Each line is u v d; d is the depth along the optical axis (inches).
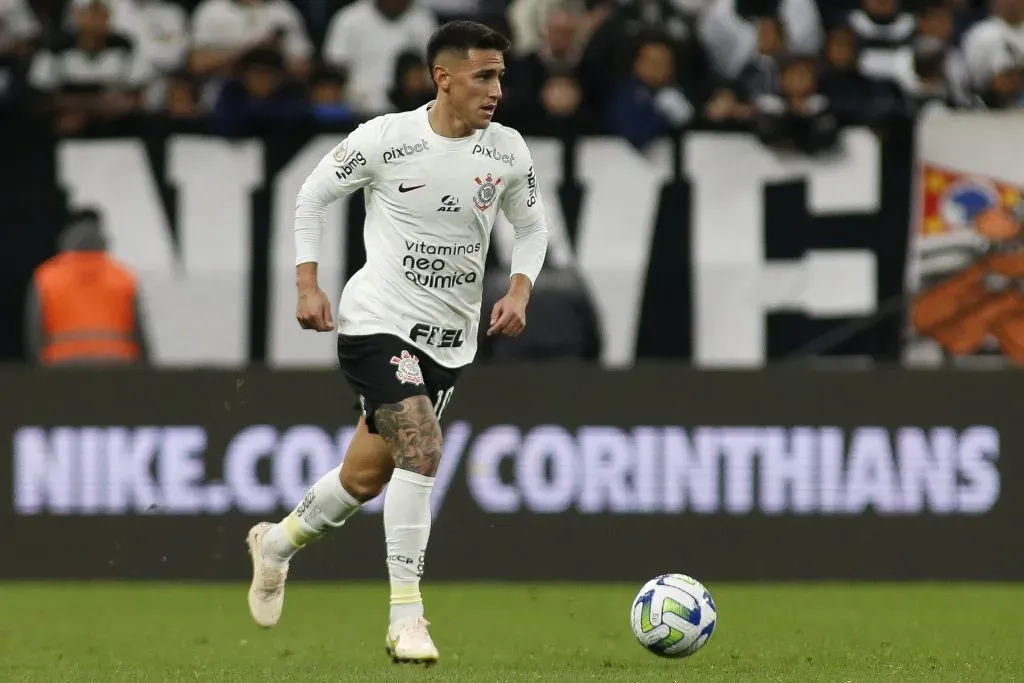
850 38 1795.0
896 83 1811.0
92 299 1653.5
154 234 1689.2
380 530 1433.3
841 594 1342.3
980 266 1660.9
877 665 831.7
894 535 1434.5
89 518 1422.2
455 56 792.3
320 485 871.7
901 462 1435.8
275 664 852.6
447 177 804.6
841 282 1672.0
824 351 1664.6
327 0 1903.3
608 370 1428.4
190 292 1680.6
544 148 1688.0
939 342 1658.5
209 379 1425.9
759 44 1845.5
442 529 1417.3
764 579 1427.2
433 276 813.2
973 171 1673.2
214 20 1862.7
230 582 1421.0
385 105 1835.6
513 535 1421.0
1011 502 1438.2
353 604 1273.4
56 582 1422.2
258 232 1688.0
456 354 835.4
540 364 1429.6
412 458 799.7
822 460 1433.3
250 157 1694.1
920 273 1668.3
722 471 1430.9
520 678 743.1
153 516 1421.0
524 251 845.8
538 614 1193.4
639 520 1425.9
